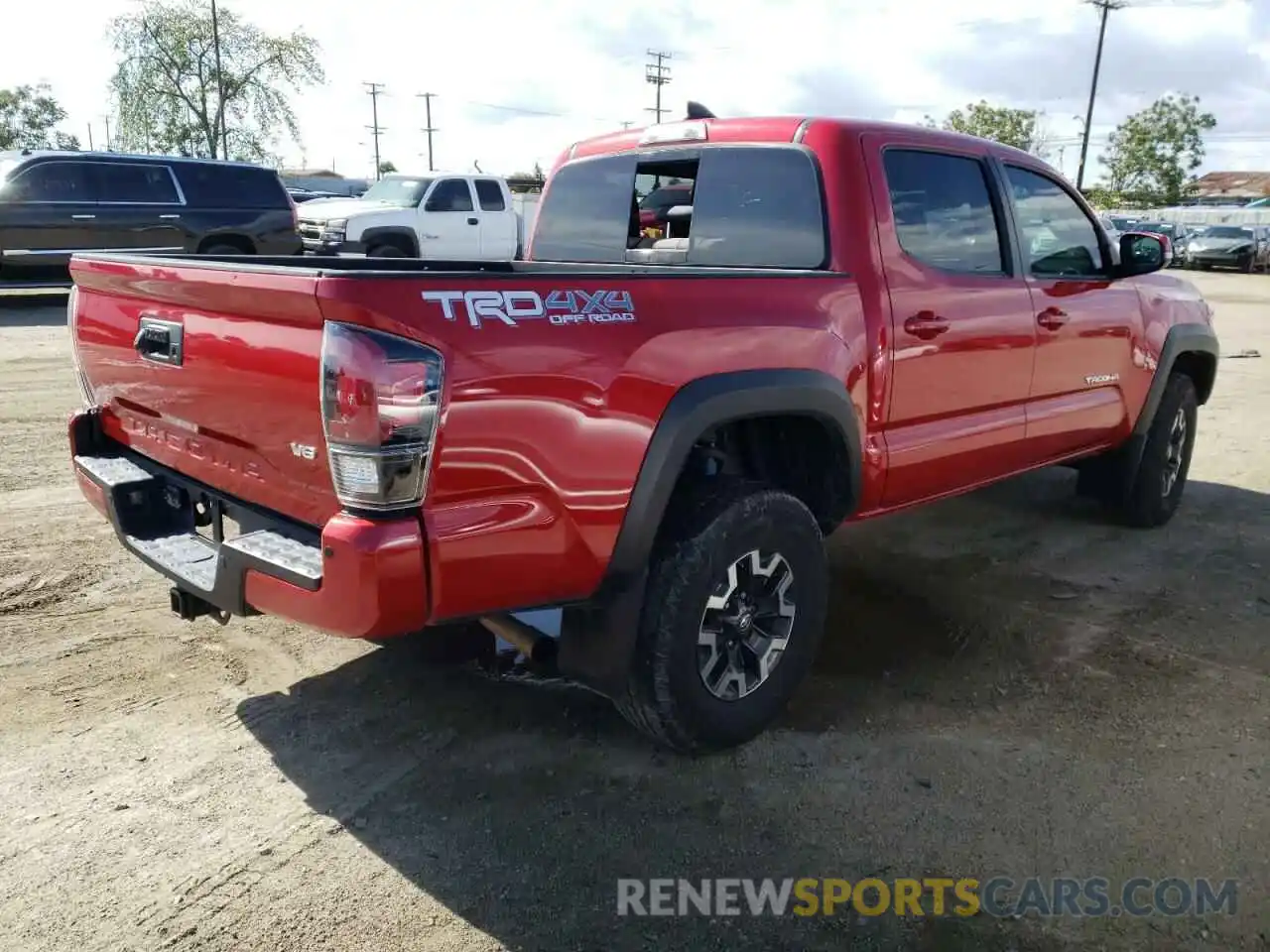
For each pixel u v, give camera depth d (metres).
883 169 3.67
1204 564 5.07
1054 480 6.70
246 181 14.55
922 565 5.01
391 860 2.69
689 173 4.21
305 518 2.65
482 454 2.46
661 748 3.26
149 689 3.54
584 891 2.59
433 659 3.82
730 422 3.16
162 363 3.00
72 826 2.79
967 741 3.34
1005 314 4.11
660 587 2.94
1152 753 3.28
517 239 18.05
